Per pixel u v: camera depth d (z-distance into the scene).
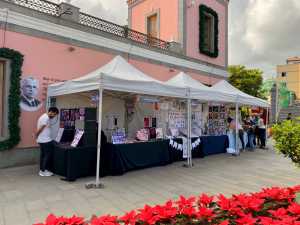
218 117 11.02
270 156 9.35
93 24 8.70
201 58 13.34
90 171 5.82
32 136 7.09
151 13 13.74
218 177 6.14
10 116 6.56
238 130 10.09
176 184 5.48
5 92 6.62
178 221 2.16
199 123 9.34
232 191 5.04
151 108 8.85
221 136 9.91
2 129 6.64
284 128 3.39
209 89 8.41
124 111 8.85
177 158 7.84
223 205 2.34
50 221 2.01
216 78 14.30
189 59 12.48
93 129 5.87
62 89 6.56
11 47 6.75
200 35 13.19
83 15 8.41
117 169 6.08
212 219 2.19
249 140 11.23
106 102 8.39
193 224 2.15
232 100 9.24
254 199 2.50
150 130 7.41
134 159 6.50
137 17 14.59
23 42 6.96
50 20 7.50
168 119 8.50
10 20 6.72
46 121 5.89
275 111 22.05
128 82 5.64
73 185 5.25
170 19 12.80
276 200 2.68
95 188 5.08
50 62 7.50
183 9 12.29
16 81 6.66
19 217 3.65
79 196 4.60
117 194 4.76
